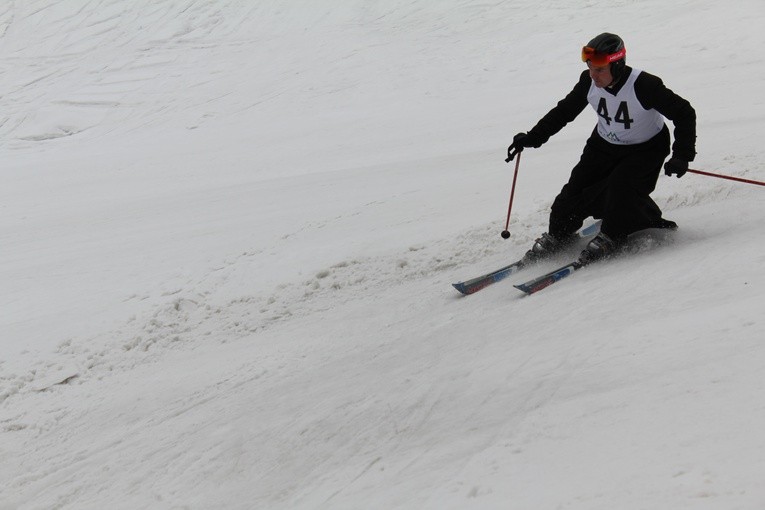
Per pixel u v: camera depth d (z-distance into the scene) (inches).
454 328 382.6
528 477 193.0
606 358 265.6
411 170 1104.2
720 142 779.4
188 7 3336.6
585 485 175.6
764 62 1806.1
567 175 792.9
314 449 285.3
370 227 690.8
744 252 356.8
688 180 609.9
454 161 1126.4
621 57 413.1
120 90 2672.2
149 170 1755.7
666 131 440.8
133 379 462.0
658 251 425.1
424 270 543.5
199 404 387.9
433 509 195.3
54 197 1553.9
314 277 571.8
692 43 2119.8
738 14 2263.8
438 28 2812.5
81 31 3260.3
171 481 302.2
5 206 1502.2
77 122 2459.4
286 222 822.5
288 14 3159.5
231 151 1850.4
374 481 238.2
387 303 484.1
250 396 374.6
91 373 491.2
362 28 2940.5
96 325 570.3
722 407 193.8
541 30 2591.0
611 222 434.9
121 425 390.0
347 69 2529.5
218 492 279.9
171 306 571.8
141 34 3169.3
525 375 277.6
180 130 2239.2
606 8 2687.0
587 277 404.5
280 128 2048.5
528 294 405.7
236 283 604.4
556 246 471.8
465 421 260.2
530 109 1788.9
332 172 1289.4
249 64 2746.1
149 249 813.9
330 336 443.8
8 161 2159.2
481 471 210.1
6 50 3181.6
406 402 295.9
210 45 2992.1
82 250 906.7
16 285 752.3
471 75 2293.3
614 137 438.3
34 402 460.8
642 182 432.1
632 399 221.6
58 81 2829.7
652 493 160.6
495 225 597.9
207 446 322.3
